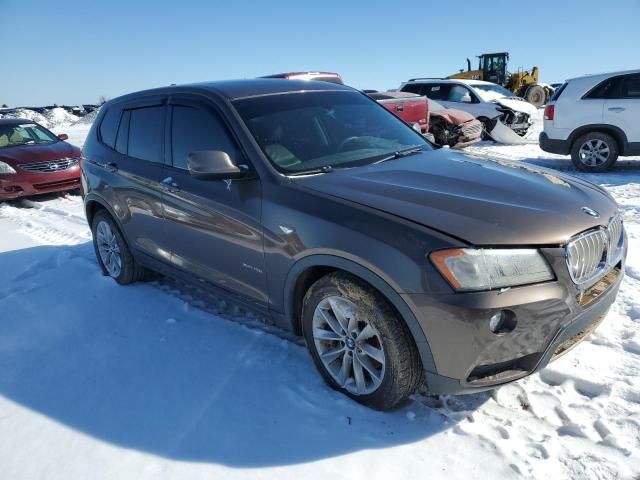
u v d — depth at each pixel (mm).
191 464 2334
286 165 3010
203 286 3617
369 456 2316
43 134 9953
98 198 4434
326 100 3736
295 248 2711
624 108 8266
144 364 3199
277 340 3359
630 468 2150
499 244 2230
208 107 3420
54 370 3229
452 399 2682
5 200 8648
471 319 2178
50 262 5414
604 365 2861
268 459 2338
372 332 2520
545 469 2182
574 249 2367
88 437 2566
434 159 3332
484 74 24297
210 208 3219
